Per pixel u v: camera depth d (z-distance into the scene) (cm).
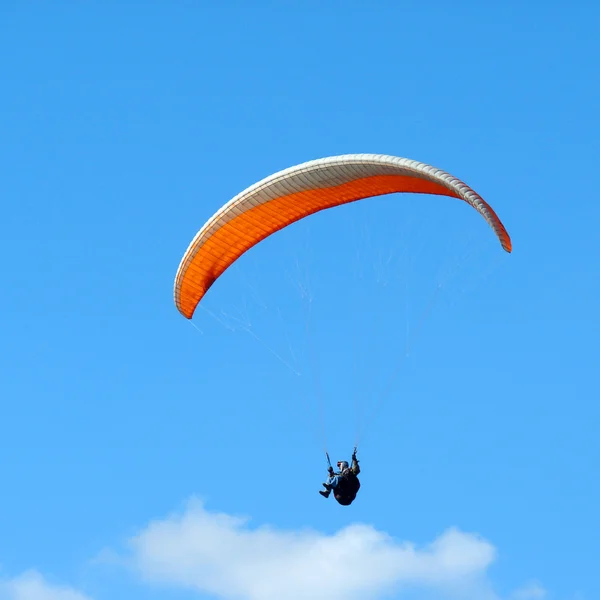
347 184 10806
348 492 10444
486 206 9931
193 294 11581
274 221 11200
